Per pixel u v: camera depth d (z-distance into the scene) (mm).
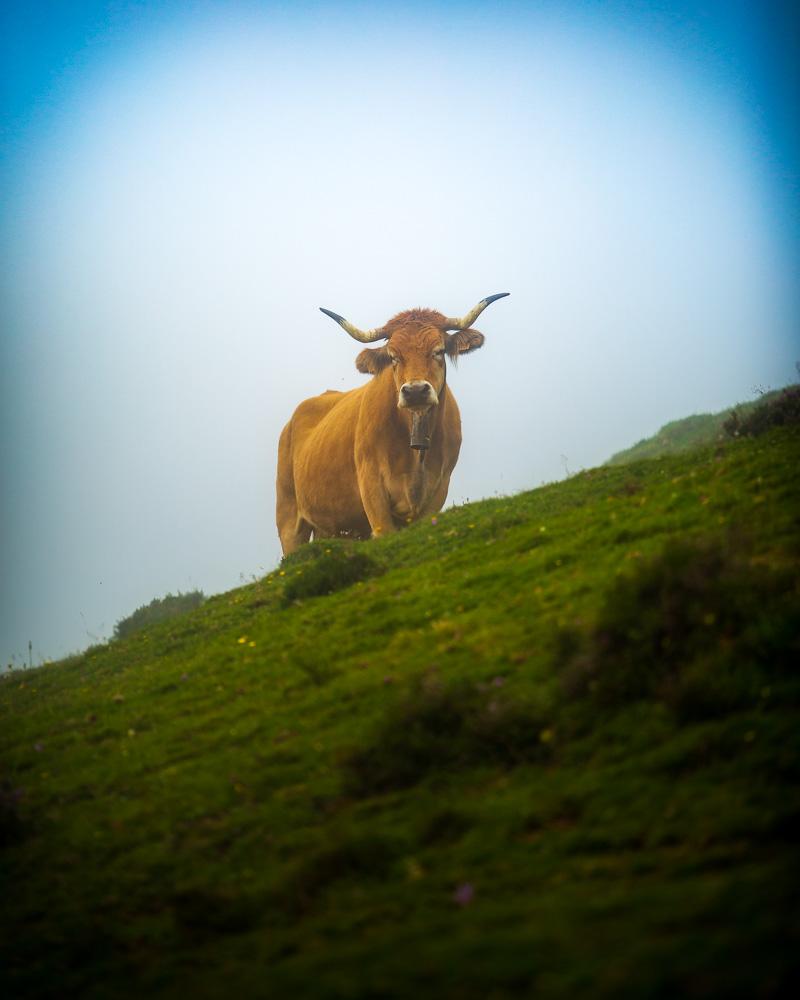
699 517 37812
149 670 48875
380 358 66312
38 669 62375
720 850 19562
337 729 31609
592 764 24422
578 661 27344
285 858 25562
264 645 44062
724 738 23047
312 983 18391
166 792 31922
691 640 26266
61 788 35281
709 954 15734
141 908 25969
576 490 52281
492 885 20703
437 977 17203
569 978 16031
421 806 25250
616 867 20141
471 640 34281
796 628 25219
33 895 27969
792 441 46344
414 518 66125
